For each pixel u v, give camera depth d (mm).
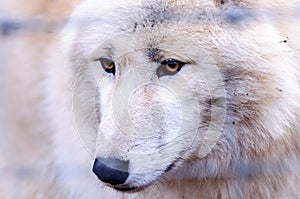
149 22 4215
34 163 5727
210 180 4895
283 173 4762
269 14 4465
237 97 4418
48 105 5414
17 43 5598
